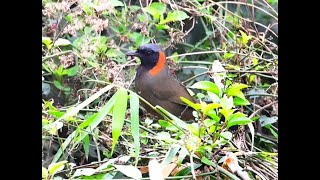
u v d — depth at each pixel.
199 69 10.61
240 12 10.62
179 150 6.07
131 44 10.29
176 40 9.36
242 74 8.91
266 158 6.59
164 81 9.44
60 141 6.78
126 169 5.63
